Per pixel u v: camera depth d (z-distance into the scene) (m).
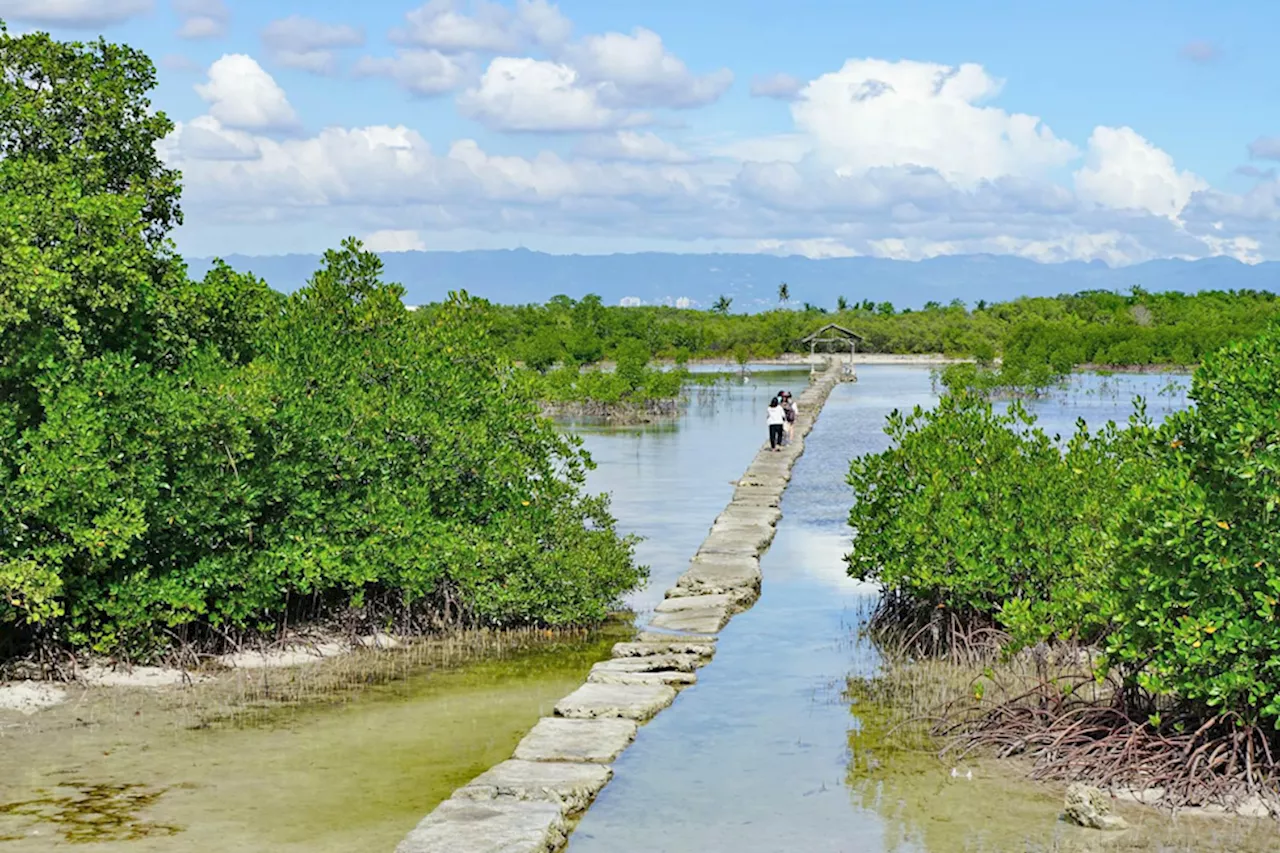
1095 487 12.66
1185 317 103.56
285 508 13.07
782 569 17.80
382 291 15.86
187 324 13.63
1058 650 11.33
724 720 10.67
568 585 14.06
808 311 126.25
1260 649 8.64
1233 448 8.91
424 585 13.46
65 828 8.07
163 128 14.07
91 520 11.43
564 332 84.94
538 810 8.20
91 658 11.96
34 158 12.52
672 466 30.03
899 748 9.91
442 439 14.39
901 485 13.87
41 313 11.74
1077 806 8.22
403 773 9.25
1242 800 8.41
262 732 10.25
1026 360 63.75
